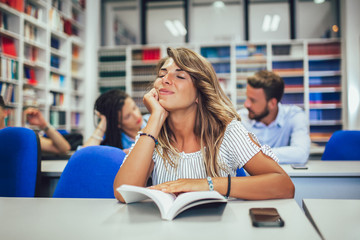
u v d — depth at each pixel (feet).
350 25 17.95
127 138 6.89
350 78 17.84
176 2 21.49
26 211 2.44
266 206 2.50
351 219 2.18
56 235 1.90
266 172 2.92
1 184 4.52
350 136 6.48
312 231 1.90
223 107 3.25
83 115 19.07
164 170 3.28
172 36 24.18
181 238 1.81
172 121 3.30
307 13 20.80
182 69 3.06
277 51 18.88
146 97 3.31
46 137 8.13
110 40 22.25
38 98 14.80
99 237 1.85
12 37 12.59
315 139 18.34
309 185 4.75
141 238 1.82
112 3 22.18
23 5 13.01
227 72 19.15
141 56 19.84
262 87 6.90
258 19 22.07
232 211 2.36
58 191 3.77
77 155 3.87
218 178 2.74
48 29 15.05
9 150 4.62
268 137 7.32
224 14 22.70
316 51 18.61
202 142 3.21
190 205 2.26
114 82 19.92
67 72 17.03
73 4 17.79
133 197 2.57
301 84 18.63
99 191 3.72
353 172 4.64
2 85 11.90
